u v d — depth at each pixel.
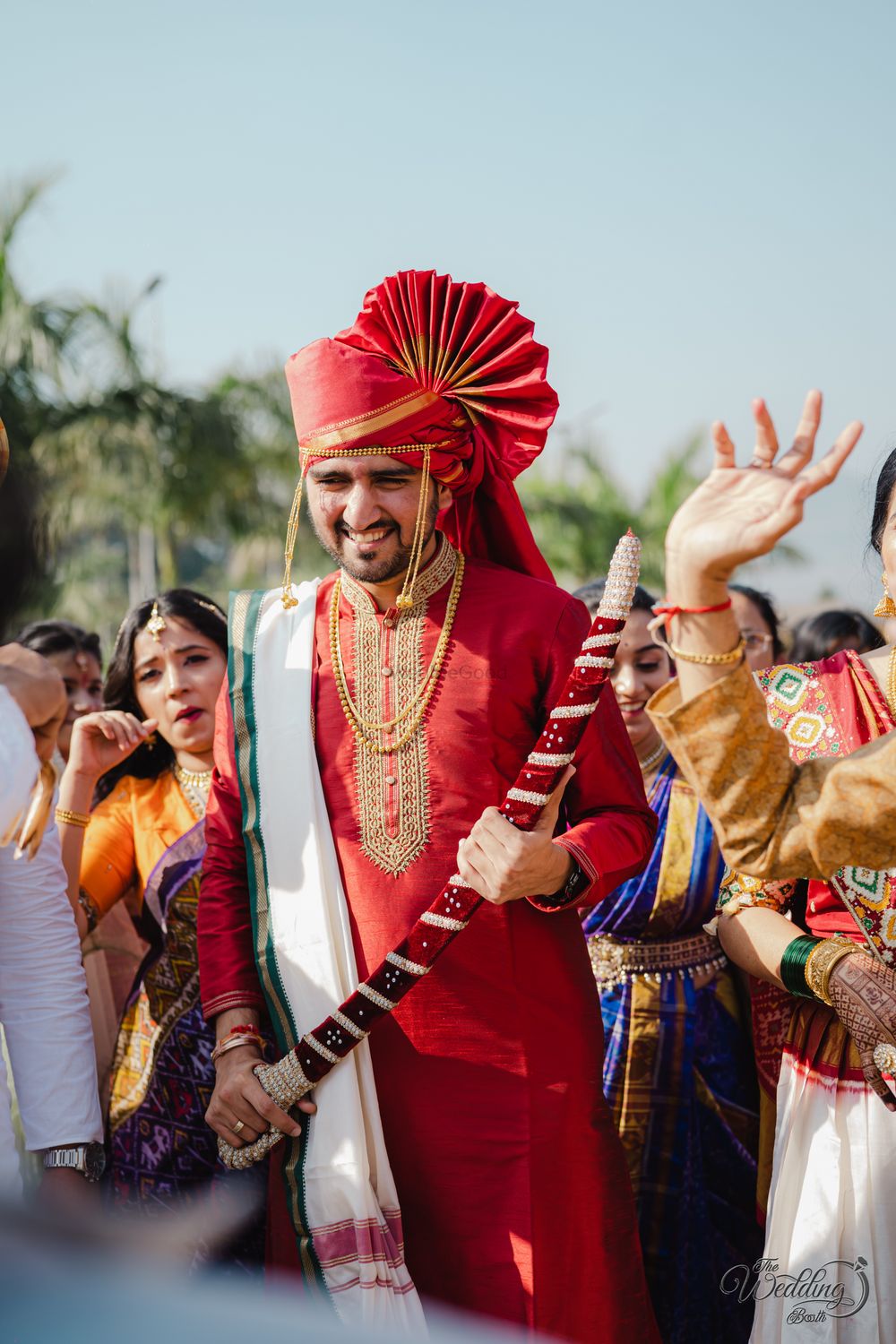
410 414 2.32
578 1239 2.29
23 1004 2.36
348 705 2.41
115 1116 2.98
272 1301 1.03
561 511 18.84
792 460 1.60
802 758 2.42
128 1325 0.87
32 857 2.08
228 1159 2.35
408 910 2.31
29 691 1.95
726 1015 3.16
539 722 2.38
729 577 1.63
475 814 2.31
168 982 2.95
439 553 2.45
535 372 2.41
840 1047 2.34
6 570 1.88
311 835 2.36
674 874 3.10
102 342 13.87
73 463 13.65
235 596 2.62
